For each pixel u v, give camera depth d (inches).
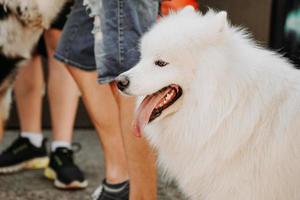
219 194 92.4
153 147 103.5
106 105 121.3
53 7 129.4
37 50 152.6
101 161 169.9
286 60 95.3
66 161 144.6
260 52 92.5
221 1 194.9
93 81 121.4
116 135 122.6
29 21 128.0
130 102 103.8
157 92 93.4
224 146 89.4
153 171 106.6
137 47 104.0
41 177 153.5
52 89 149.8
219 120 88.4
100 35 105.4
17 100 158.6
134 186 107.6
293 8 194.4
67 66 124.3
